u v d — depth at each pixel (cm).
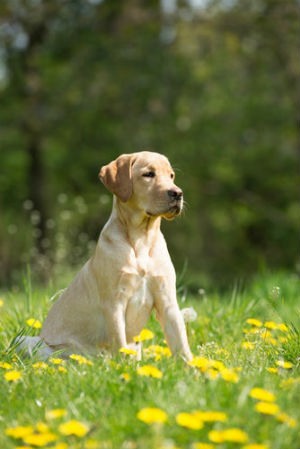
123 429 330
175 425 331
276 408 332
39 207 1994
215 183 2122
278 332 583
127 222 496
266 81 1947
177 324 489
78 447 321
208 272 2158
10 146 2012
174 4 1912
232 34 1866
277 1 1859
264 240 2258
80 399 366
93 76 1898
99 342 509
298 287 841
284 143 2033
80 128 1962
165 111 1912
